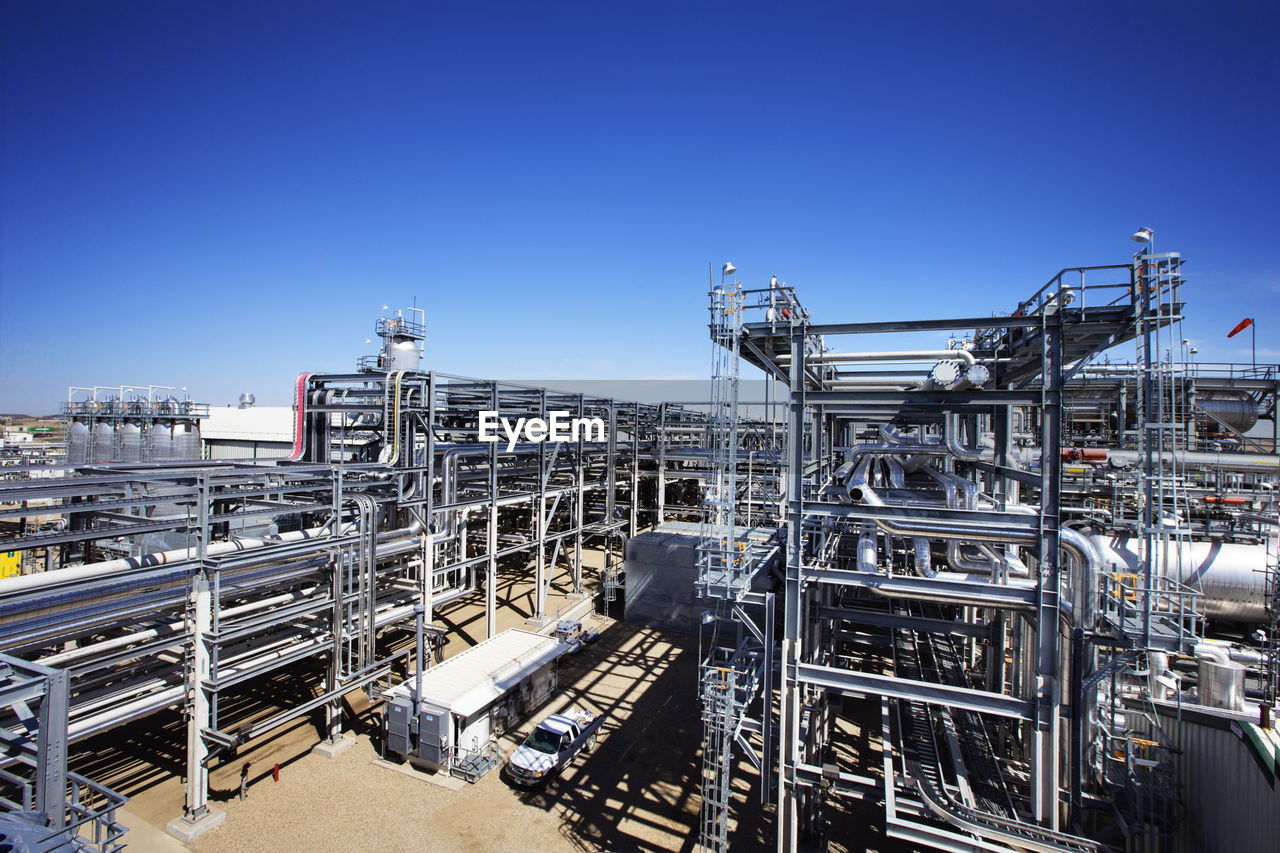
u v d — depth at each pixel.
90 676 15.10
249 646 16.33
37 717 9.48
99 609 13.07
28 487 12.71
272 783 15.98
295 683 21.28
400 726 17.11
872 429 26.91
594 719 19.17
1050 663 10.58
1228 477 28.27
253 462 22.41
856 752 17.84
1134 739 12.79
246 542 16.62
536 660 20.73
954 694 11.14
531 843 14.02
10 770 12.48
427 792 15.86
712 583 12.53
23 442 61.19
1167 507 22.03
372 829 14.35
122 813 14.53
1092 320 10.40
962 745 13.68
